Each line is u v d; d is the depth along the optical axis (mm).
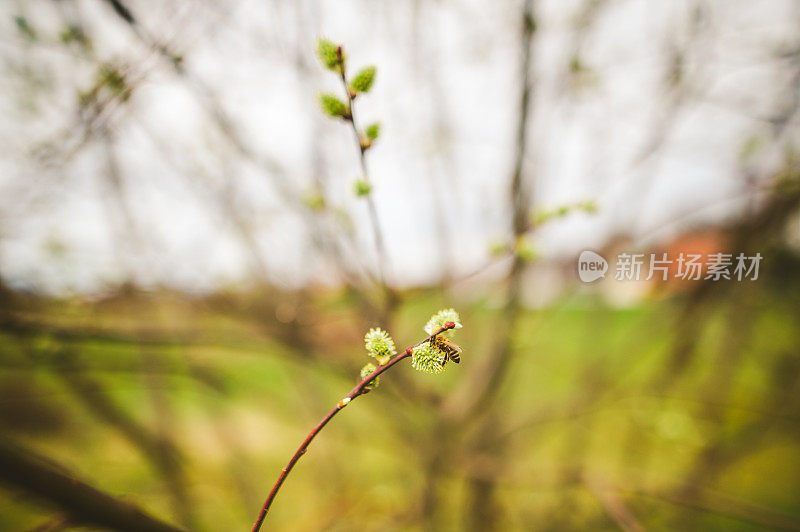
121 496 1038
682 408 3404
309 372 3219
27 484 857
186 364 2666
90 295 2105
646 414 3459
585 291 2676
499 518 3496
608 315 3131
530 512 3740
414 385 2691
